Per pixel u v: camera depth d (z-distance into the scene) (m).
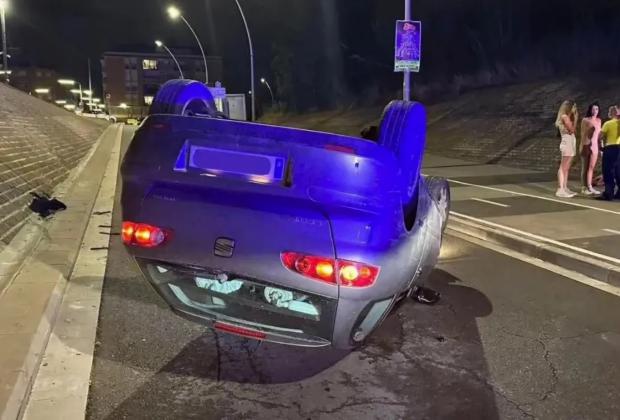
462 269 6.62
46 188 10.89
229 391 3.66
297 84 58.50
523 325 4.91
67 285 5.66
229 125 3.50
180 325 4.69
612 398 3.71
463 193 12.01
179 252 3.47
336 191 3.29
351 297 3.30
